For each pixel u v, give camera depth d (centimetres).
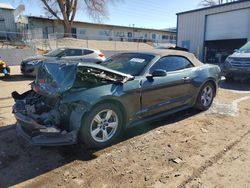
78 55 1066
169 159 329
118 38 3825
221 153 344
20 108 370
